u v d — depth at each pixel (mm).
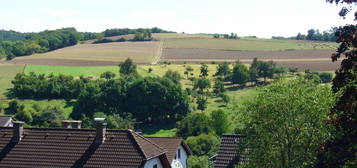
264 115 35250
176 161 57625
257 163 35594
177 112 128875
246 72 170125
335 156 25375
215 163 45750
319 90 35406
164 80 132000
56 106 132125
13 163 41812
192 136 88812
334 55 25234
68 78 154125
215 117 101125
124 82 134375
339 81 25094
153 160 41688
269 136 35406
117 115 118312
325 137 33531
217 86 159250
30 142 43625
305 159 34625
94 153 41000
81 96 131875
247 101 36562
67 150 41969
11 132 45156
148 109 129000
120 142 41375
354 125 24219
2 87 152000
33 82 148625
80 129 43875
